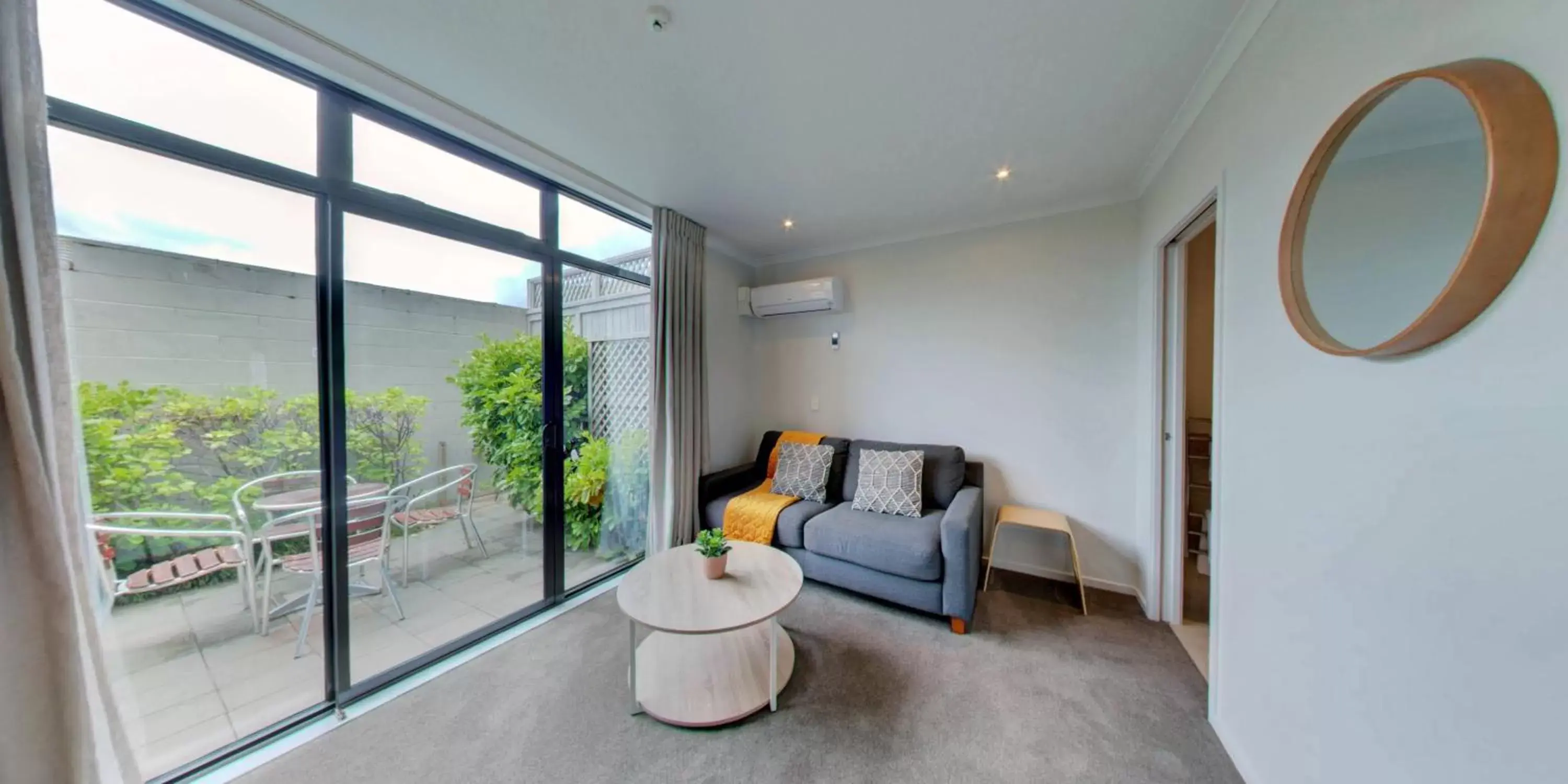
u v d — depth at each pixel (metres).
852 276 3.58
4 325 0.98
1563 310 0.65
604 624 2.35
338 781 1.43
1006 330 3.04
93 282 1.32
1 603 1.00
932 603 2.32
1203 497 2.88
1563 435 0.65
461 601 2.21
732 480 3.32
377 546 1.92
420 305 2.02
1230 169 1.54
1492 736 0.74
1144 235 2.56
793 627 2.33
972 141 2.13
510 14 1.39
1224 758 1.51
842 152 2.24
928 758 1.53
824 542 2.60
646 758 1.53
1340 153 1.03
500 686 1.88
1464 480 0.78
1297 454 1.20
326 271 1.69
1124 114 1.91
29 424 1.01
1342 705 1.04
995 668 2.00
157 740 1.49
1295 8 1.21
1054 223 2.90
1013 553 3.03
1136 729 1.65
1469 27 0.77
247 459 1.60
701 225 3.20
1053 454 2.91
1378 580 0.95
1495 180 0.69
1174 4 1.36
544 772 1.48
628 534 3.06
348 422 1.77
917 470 2.89
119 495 1.39
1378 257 0.93
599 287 2.82
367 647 1.89
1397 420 0.91
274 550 1.67
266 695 1.66
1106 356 2.77
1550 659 0.67
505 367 2.36
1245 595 1.43
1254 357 1.39
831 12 1.39
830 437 3.45
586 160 2.32
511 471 2.40
